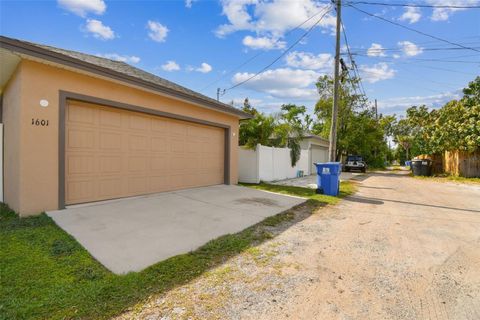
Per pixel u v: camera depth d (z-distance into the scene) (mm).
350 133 24281
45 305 2375
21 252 3461
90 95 5922
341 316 2424
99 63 6906
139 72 8719
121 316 2307
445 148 18062
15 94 5383
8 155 5926
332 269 3416
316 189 9898
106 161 6438
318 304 2609
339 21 10641
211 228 4965
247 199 7930
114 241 4047
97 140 6246
